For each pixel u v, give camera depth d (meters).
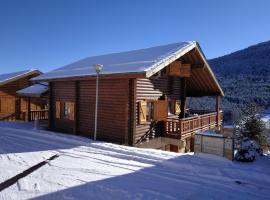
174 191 6.80
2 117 24.14
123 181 7.42
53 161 9.33
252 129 13.02
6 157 9.86
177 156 9.66
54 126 17.28
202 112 21.59
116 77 12.32
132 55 16.34
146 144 13.76
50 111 17.39
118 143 13.19
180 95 17.36
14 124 19.62
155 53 14.37
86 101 14.97
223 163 8.91
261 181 7.55
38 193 6.58
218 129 19.44
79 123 15.37
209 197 6.49
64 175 7.86
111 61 16.16
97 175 7.89
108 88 13.71
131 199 6.32
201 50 15.49
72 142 12.58
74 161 9.35
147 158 9.52
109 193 6.62
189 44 14.45
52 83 17.39
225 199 6.40
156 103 14.48
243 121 13.54
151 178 7.68
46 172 8.12
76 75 14.33
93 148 11.33
